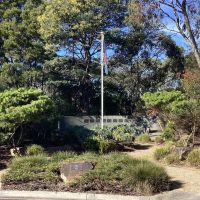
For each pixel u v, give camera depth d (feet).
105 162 46.62
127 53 123.34
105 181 42.70
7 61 110.73
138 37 120.37
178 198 40.01
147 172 42.24
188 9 98.78
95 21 114.83
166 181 42.70
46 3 114.32
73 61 120.78
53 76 115.65
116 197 40.63
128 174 42.73
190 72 80.12
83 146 70.44
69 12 112.27
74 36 116.26
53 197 42.11
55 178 44.80
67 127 94.22
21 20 111.14
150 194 41.14
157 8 95.30
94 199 40.98
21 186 44.21
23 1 116.37
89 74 120.47
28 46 104.99
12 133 65.41
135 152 67.41
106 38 116.47
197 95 61.46
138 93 126.31
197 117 61.52
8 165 55.77
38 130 78.07
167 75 127.75
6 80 102.58
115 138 73.10
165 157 55.77
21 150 65.87
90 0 113.50
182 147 56.18
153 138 84.58
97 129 77.87
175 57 127.24
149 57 125.70
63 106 105.70
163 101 76.59
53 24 111.24
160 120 83.15
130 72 126.00
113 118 109.40
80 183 43.04
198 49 103.14
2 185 44.88
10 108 61.31
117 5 115.24
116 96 128.26
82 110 124.26
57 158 50.57
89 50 121.80
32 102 61.77
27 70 105.50
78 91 124.77
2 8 114.93
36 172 46.42
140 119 108.17
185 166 52.70
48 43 112.57
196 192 41.65
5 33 105.50
